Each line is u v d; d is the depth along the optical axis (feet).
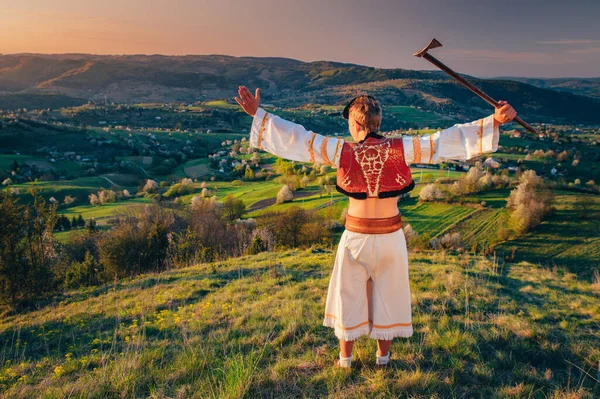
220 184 371.15
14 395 11.80
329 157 8.38
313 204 241.76
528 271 26.27
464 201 225.35
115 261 86.48
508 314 15.05
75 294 40.73
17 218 46.44
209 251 61.41
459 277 21.11
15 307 41.47
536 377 9.76
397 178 8.28
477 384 9.40
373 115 8.47
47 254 56.80
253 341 12.67
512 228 188.65
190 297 24.70
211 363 11.17
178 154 529.04
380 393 8.71
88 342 18.98
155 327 18.06
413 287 19.49
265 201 264.93
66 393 10.50
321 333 12.82
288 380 9.64
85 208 286.66
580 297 18.43
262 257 39.27
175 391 9.63
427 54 7.36
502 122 7.82
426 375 9.33
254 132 8.77
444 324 13.23
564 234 181.37
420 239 146.51
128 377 10.61
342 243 8.98
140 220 139.33
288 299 18.43
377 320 9.02
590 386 9.54
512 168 354.54
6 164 407.64
